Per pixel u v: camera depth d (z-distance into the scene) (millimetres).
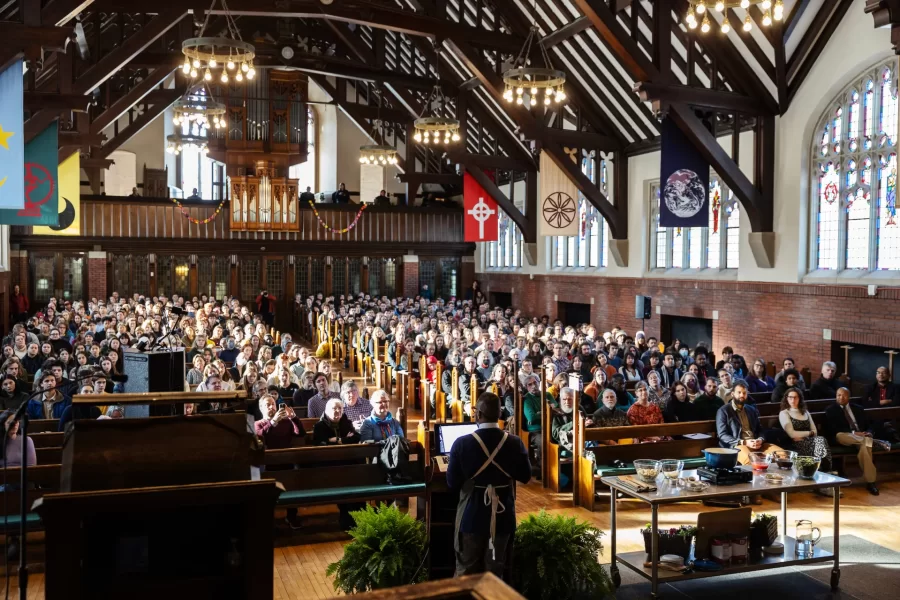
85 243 26375
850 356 14633
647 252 20484
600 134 20469
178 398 4066
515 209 24828
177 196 29062
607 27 13742
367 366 18875
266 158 28219
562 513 9031
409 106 24781
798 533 7273
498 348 16531
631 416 10211
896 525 8555
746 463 8594
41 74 19562
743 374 14336
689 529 6816
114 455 3488
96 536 3477
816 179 15219
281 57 20969
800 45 14945
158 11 14469
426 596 2162
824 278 14898
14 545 7477
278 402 10281
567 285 24359
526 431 10836
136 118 27828
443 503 6395
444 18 17438
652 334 20219
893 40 9281
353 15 15992
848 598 6625
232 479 3590
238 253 28438
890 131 13539
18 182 9031
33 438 8375
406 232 30266
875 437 10688
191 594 3424
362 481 8203
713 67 15117
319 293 29375
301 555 7777
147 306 21703
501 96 18391
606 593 6145
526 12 18094
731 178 15297
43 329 16922
